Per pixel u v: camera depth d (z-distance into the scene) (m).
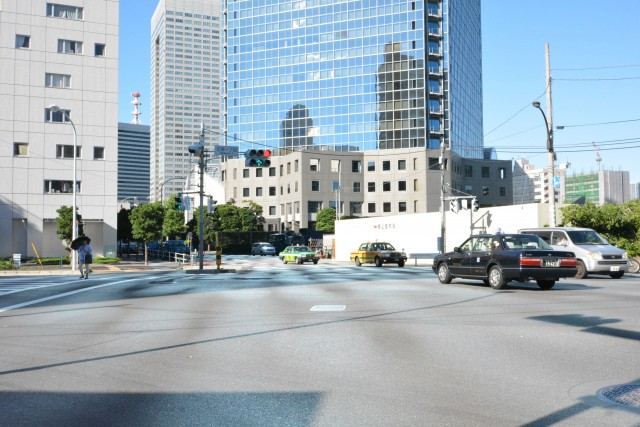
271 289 18.83
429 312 12.05
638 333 9.22
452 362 7.33
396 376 6.65
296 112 110.44
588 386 6.07
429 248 46.16
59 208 50.72
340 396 5.82
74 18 52.78
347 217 94.12
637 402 5.46
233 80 115.81
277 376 6.75
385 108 104.06
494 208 38.66
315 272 30.34
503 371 6.81
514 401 5.56
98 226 53.50
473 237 18.64
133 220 50.25
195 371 7.10
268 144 111.88
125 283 23.08
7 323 11.66
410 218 48.56
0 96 49.91
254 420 5.08
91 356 8.17
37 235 50.81
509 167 105.44
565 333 9.29
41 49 51.38
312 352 8.13
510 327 9.94
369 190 101.75
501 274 16.81
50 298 16.81
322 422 4.99
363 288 18.50
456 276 19.31
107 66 53.72
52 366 7.53
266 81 113.44
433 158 97.50
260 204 110.06
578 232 23.52
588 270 22.20
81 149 52.50
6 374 7.08
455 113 106.56
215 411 5.37
